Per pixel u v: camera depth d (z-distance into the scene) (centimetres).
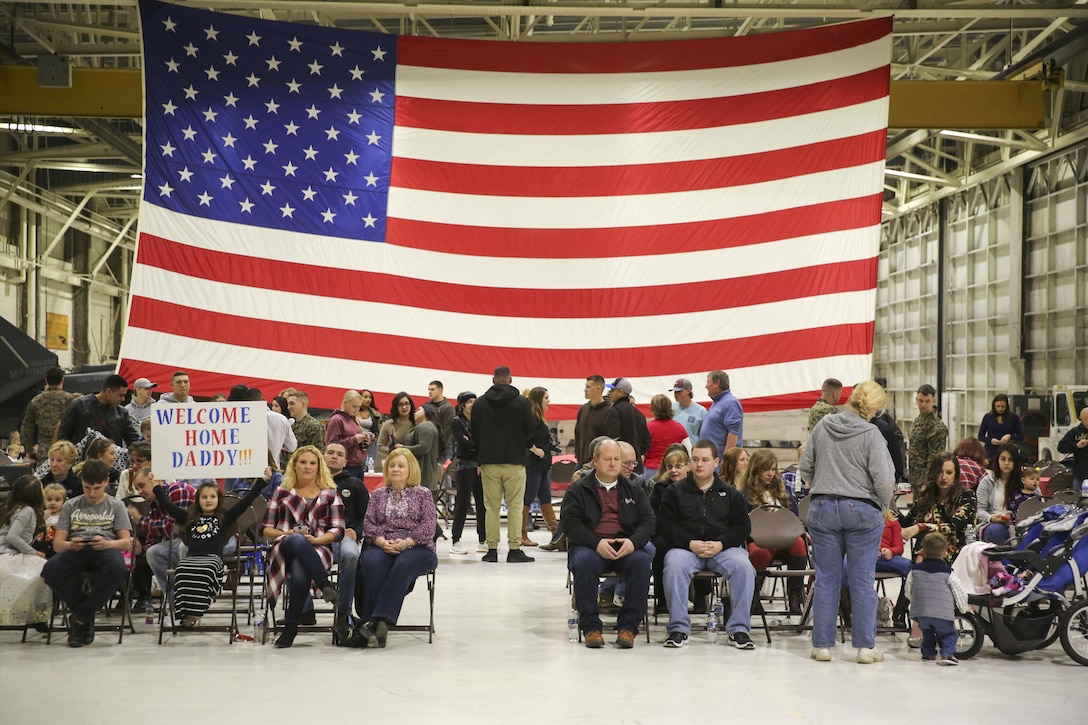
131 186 2791
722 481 678
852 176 1162
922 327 2838
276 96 1173
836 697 519
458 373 1154
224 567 690
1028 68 1844
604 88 1198
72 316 3036
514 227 1179
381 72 1190
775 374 1148
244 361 1124
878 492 599
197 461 673
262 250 1143
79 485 763
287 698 510
